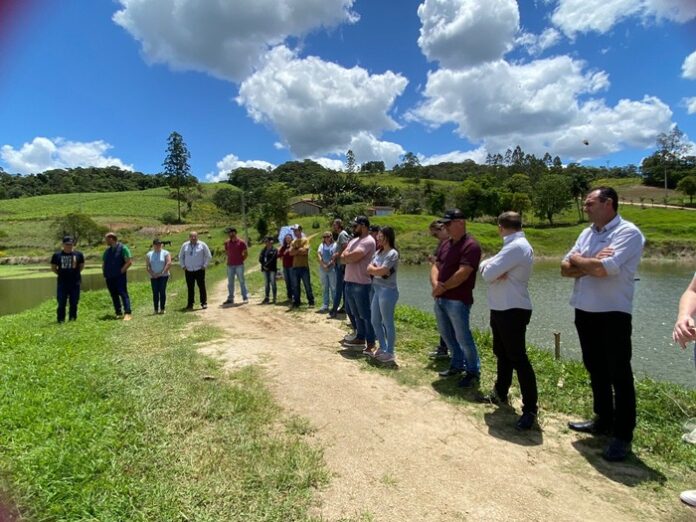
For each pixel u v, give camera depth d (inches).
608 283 150.4
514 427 171.0
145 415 167.9
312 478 131.0
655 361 491.5
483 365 249.0
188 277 449.4
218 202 4020.7
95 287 1039.6
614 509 122.1
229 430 159.3
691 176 3444.9
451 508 120.9
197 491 121.2
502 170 5088.6
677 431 170.7
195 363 237.1
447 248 215.2
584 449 154.8
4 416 165.0
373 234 265.6
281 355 260.5
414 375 226.8
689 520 117.9
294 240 435.8
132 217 3289.9
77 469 127.4
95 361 243.9
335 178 4015.8
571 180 3486.7
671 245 2194.9
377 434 162.7
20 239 2564.0
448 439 160.2
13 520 108.0
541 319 706.2
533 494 128.1
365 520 114.6
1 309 757.9
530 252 171.0
